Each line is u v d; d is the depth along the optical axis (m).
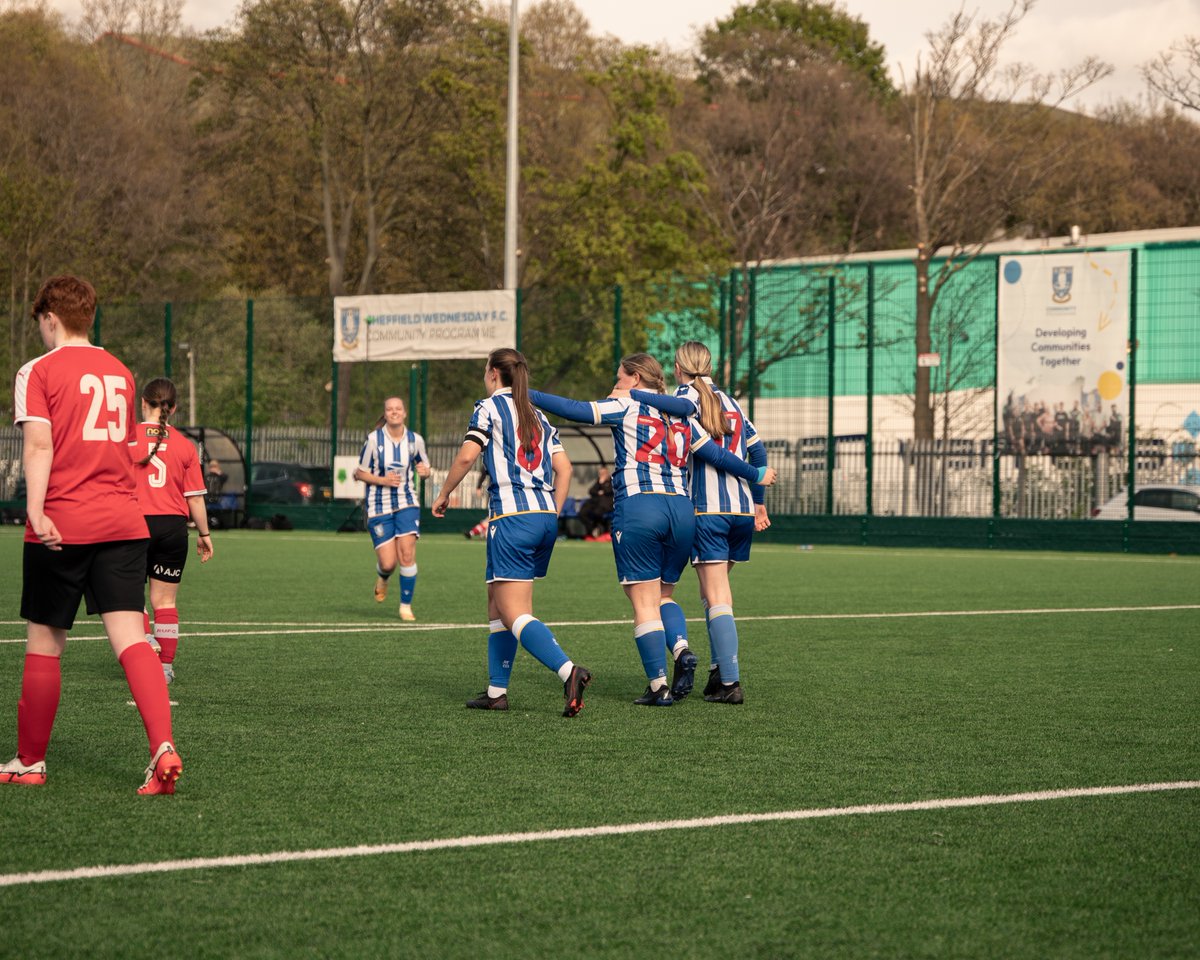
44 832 12.23
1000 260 63.53
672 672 23.20
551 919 9.99
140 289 131.88
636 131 105.19
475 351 76.00
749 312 69.88
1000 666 23.66
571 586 40.38
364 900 10.39
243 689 20.84
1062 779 14.68
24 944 9.41
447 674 22.55
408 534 31.39
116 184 128.00
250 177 123.31
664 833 12.36
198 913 10.07
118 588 13.68
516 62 74.62
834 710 19.14
